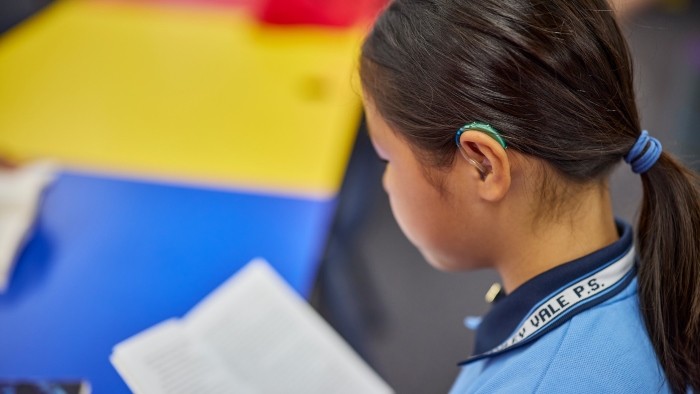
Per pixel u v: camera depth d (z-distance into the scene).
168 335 0.99
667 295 0.55
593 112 0.53
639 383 0.52
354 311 1.06
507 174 0.53
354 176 1.34
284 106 1.51
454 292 1.11
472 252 0.62
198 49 1.70
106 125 1.46
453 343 1.02
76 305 1.07
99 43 1.72
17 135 1.42
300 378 0.95
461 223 0.60
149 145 1.41
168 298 1.08
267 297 1.08
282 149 1.40
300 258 1.16
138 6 1.88
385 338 1.02
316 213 1.25
